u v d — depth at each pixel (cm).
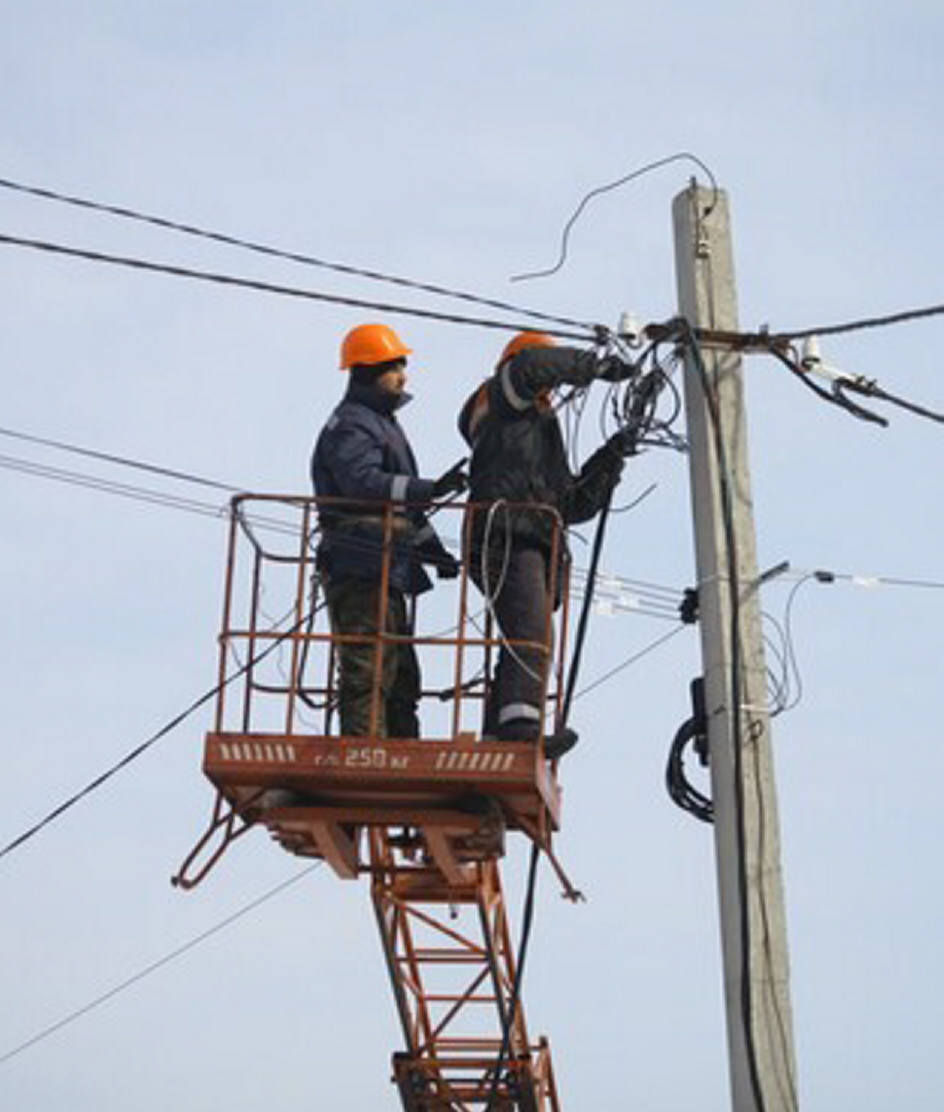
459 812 1436
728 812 1430
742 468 1505
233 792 1423
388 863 1803
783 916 1406
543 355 1448
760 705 1451
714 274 1548
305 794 1430
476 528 1456
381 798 1430
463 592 1420
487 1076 2086
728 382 1523
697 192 1566
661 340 1514
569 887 1479
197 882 1426
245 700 1424
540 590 1451
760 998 1387
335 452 1462
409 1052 2080
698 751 1472
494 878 1919
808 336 1541
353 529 1454
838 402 1556
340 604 1460
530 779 1386
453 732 1402
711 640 1467
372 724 1400
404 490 1437
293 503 1440
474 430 1489
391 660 1456
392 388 1496
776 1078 1372
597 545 1505
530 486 1462
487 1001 2034
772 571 1484
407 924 1958
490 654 1459
